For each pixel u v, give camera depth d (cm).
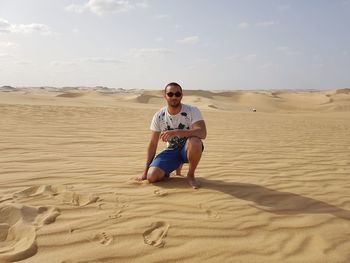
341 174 516
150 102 5472
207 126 1165
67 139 761
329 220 332
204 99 5409
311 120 1917
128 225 307
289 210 355
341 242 288
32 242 273
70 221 312
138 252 265
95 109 1683
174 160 436
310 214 346
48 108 1514
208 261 255
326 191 425
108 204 354
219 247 275
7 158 546
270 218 332
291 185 445
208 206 355
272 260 259
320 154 683
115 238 285
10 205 329
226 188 417
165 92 413
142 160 570
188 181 432
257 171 514
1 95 2934
